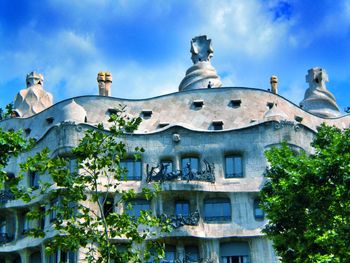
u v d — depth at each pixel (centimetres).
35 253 5456
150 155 5459
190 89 6016
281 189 3972
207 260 5162
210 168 5384
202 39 6500
